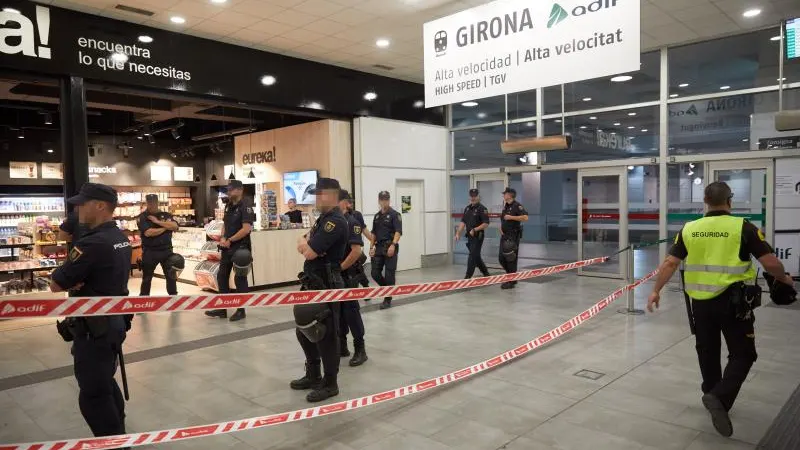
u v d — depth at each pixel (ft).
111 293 8.69
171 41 23.79
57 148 39.09
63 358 15.93
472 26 17.76
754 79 25.27
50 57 20.27
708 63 26.40
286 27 23.76
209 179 47.96
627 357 14.66
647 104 28.02
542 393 12.11
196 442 10.02
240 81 26.23
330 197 11.80
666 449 9.36
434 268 35.06
